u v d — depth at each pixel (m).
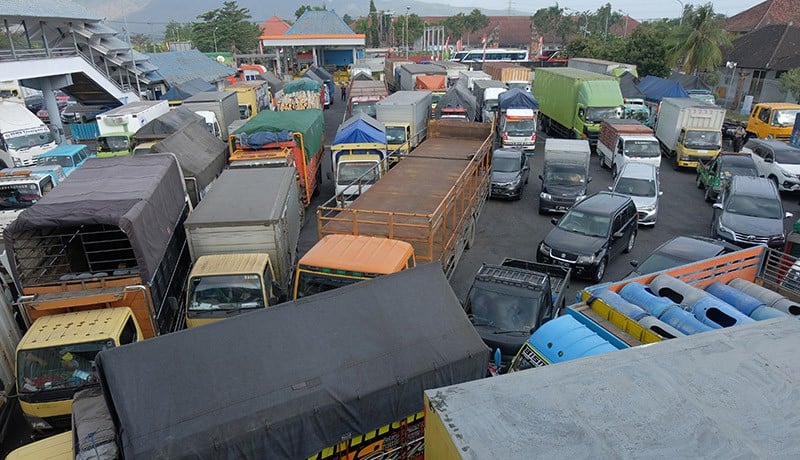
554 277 11.83
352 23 156.75
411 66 44.56
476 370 7.15
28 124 25.48
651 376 4.66
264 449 5.84
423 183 14.06
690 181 23.14
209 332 6.27
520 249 15.76
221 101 27.89
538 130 36.50
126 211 9.38
